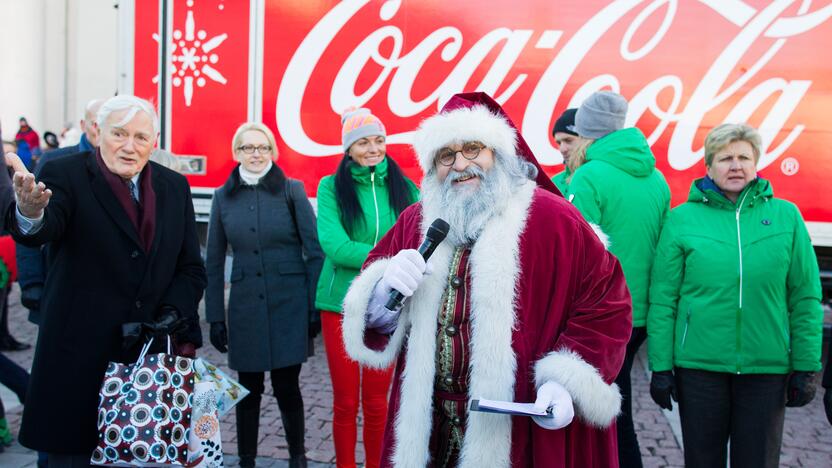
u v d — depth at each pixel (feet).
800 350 8.84
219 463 8.24
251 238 11.69
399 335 6.87
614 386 6.23
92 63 57.67
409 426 6.40
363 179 11.24
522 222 6.37
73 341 8.01
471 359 6.22
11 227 7.54
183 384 8.00
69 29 57.47
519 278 6.24
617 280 6.50
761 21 15.90
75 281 8.08
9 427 13.87
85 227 8.07
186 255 9.04
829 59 15.70
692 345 9.12
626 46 16.40
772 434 8.98
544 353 6.24
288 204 11.92
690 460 9.29
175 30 17.89
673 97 16.26
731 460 9.30
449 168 6.58
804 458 13.28
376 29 17.21
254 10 17.60
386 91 17.22
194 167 18.01
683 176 16.34
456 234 6.49
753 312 8.84
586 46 16.52
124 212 8.25
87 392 7.97
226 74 17.79
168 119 18.01
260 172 11.97
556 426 5.76
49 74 56.75
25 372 12.67
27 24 53.88
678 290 9.41
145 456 7.61
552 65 16.63
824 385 9.29
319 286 11.27
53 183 8.03
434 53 17.02
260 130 11.90
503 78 16.81
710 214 9.26
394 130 17.24
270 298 11.66
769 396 8.95
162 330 8.19
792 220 9.02
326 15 17.37
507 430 6.13
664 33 16.28
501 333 6.11
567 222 6.41
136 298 8.24
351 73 17.34
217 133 17.87
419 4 17.02
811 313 8.84
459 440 6.54
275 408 15.56
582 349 6.09
